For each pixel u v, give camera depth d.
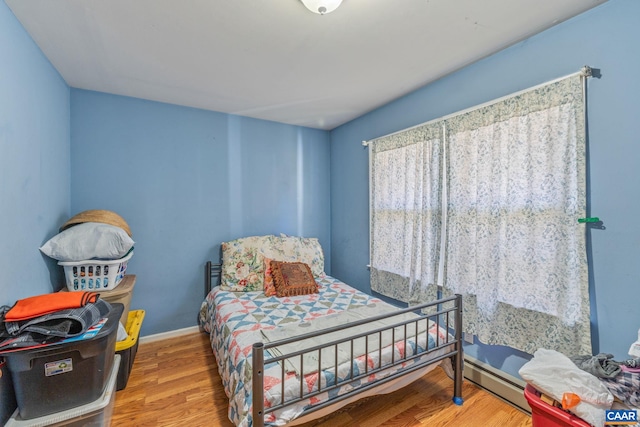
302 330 1.76
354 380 1.40
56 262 1.91
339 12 1.43
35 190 1.63
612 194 1.39
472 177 1.95
